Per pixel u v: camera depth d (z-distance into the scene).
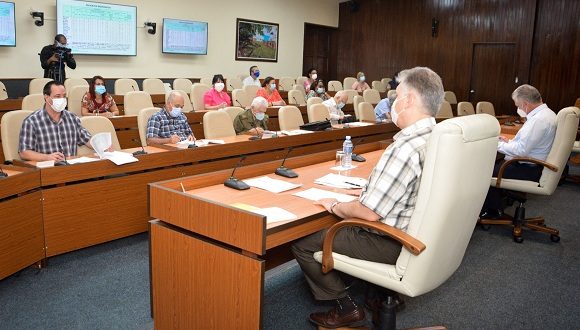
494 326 2.63
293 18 12.41
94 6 8.63
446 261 2.04
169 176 3.71
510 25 10.75
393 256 2.08
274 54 12.10
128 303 2.74
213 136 4.70
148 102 6.43
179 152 3.76
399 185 1.96
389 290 2.21
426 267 1.94
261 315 1.98
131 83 7.90
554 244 3.95
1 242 2.73
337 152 3.48
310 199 2.46
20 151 3.49
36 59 8.22
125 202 3.45
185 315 2.26
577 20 9.95
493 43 11.05
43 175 3.00
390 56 12.76
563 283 3.21
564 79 10.21
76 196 3.18
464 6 11.40
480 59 11.31
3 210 2.73
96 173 3.26
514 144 3.93
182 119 4.56
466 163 1.87
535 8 10.38
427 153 1.87
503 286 3.13
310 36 13.27
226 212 2.02
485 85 11.30
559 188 5.75
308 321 2.61
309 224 2.18
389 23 12.69
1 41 7.70
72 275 3.06
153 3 9.56
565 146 3.66
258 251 1.94
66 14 8.32
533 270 3.41
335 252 2.18
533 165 3.85
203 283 2.16
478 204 2.07
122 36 9.10
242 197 2.45
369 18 13.02
